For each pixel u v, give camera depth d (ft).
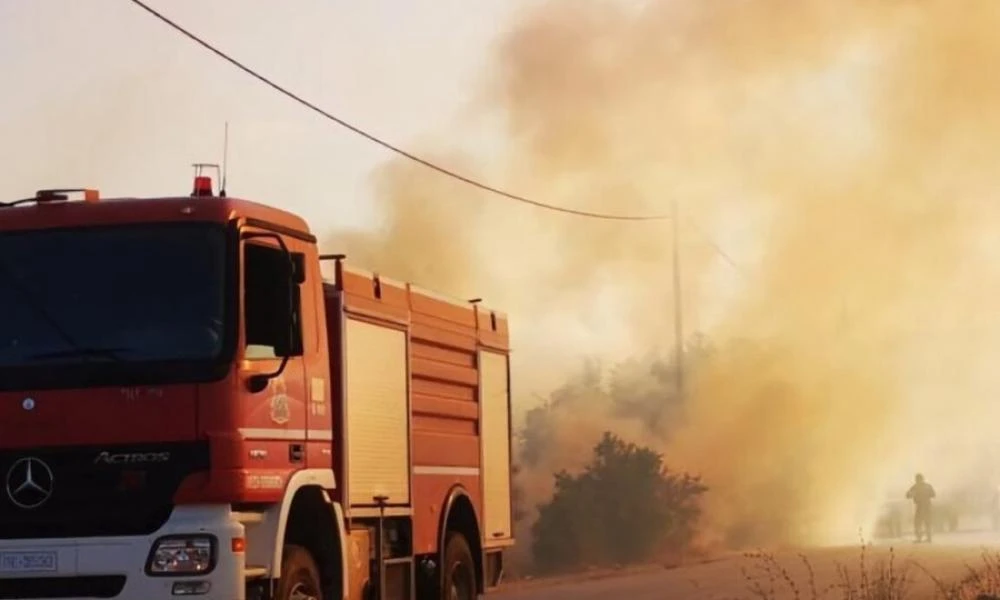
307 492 39.34
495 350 56.24
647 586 81.87
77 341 34.99
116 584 33.78
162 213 35.81
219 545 33.83
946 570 86.33
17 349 35.12
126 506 34.14
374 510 44.32
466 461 52.49
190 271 35.35
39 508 34.32
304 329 38.96
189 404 34.47
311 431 38.96
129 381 34.60
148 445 34.35
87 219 35.99
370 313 44.88
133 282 35.40
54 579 33.88
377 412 45.09
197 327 34.99
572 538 128.47
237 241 35.68
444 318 51.19
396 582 46.24
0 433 34.71
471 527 53.06
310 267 39.75
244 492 34.68
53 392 34.71
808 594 70.08
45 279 35.58
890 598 66.59
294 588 37.86
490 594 78.59
